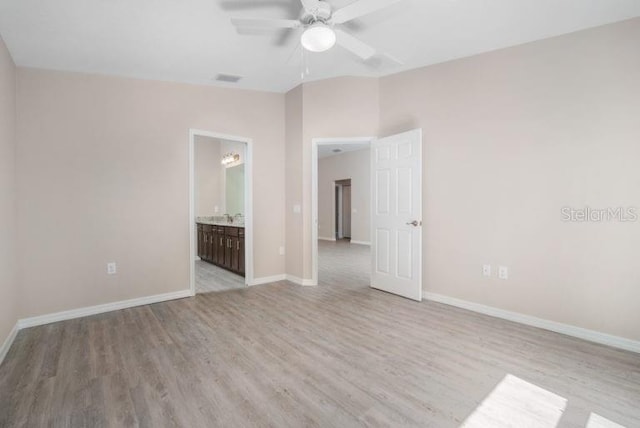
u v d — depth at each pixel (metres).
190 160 3.85
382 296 3.78
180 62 3.26
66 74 3.18
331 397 1.82
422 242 3.66
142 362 2.24
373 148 4.02
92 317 3.17
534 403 1.75
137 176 3.53
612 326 2.50
